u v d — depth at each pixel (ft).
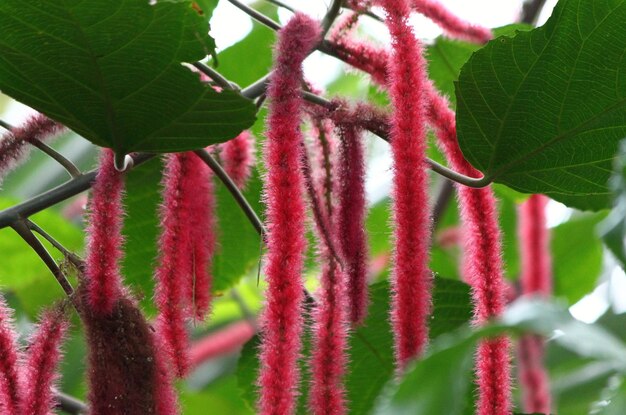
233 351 8.60
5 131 5.92
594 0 5.55
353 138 5.55
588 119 5.73
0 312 5.48
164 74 5.49
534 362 6.12
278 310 5.30
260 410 5.33
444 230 8.01
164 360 5.45
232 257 7.00
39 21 5.36
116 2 5.31
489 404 5.34
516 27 6.42
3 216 5.67
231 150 6.25
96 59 5.45
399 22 5.48
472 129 5.78
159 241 5.80
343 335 5.43
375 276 7.66
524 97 5.73
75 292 5.43
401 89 5.43
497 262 5.51
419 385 4.33
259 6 7.32
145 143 5.67
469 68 5.72
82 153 8.08
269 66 7.29
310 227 5.67
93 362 5.38
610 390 4.42
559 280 8.16
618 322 7.77
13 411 5.38
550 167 5.84
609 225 4.38
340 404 5.41
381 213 7.59
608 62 5.64
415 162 5.40
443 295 6.28
